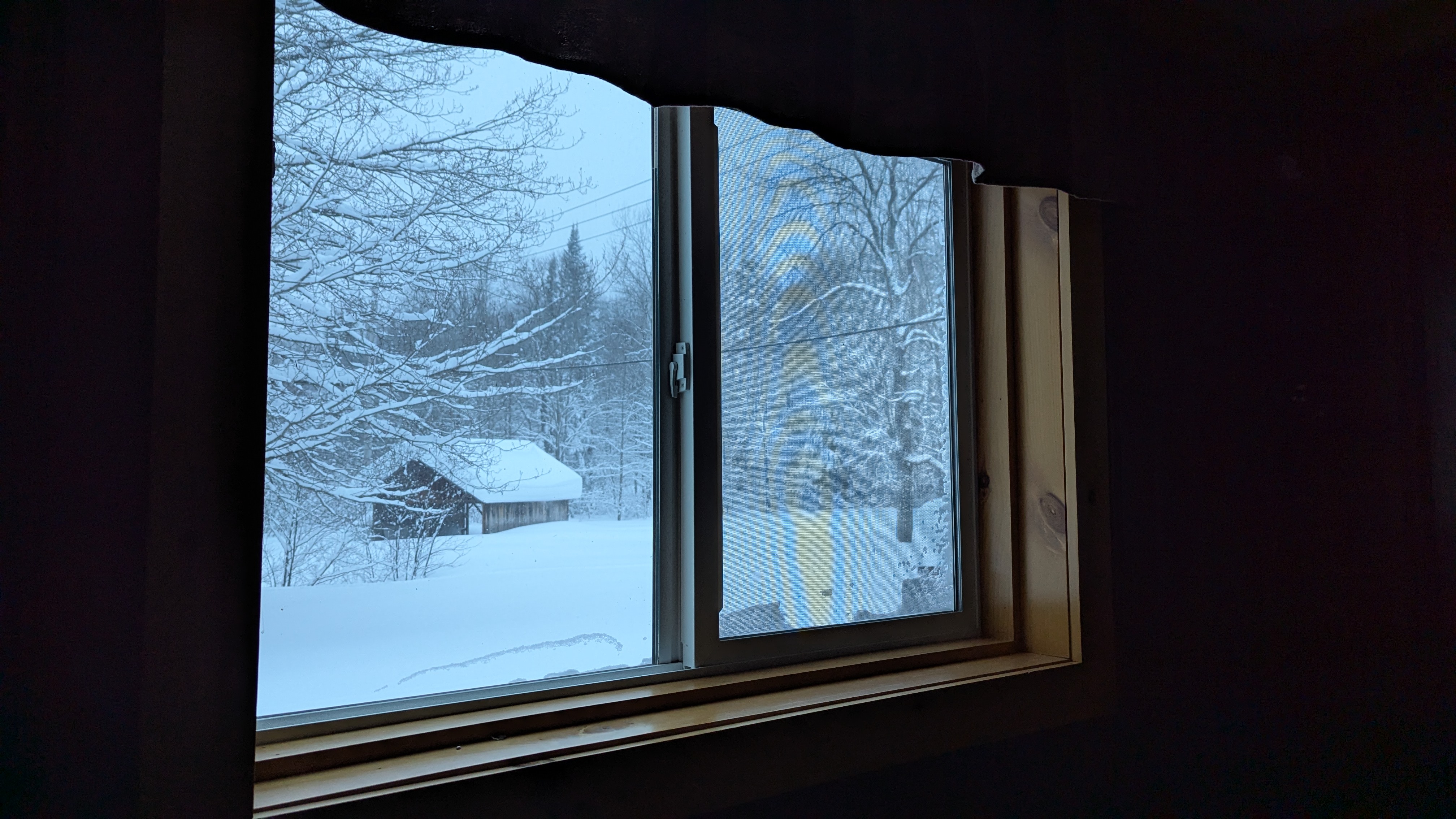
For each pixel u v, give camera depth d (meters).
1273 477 1.43
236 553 0.59
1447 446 1.65
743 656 1.03
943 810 1.02
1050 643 1.21
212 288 0.59
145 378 0.56
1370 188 1.52
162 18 0.57
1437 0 1.48
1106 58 1.00
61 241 0.54
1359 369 1.56
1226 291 1.40
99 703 0.54
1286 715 1.43
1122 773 1.22
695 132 1.04
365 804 0.66
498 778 0.72
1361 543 1.54
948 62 0.84
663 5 0.66
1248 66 1.23
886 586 1.19
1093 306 1.22
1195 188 1.12
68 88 0.54
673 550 1.01
